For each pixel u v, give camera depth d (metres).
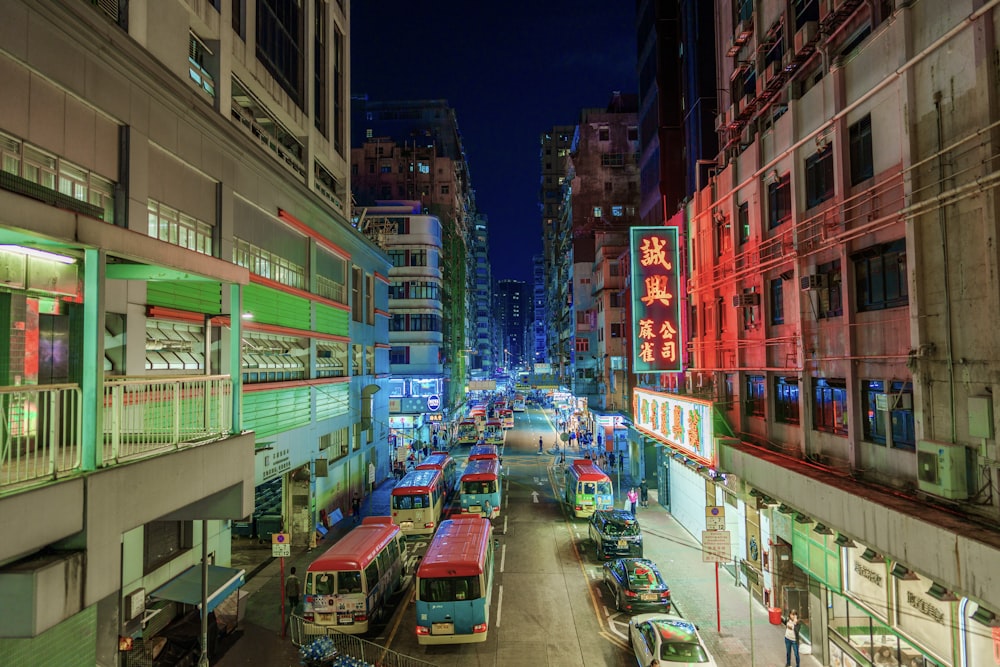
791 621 15.01
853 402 13.93
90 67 11.84
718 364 22.89
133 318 13.93
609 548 23.31
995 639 9.72
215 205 17.58
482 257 135.62
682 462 25.25
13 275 9.47
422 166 76.00
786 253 17.28
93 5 12.66
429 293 58.22
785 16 17.69
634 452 40.16
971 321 10.11
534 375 121.00
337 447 31.52
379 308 41.59
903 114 11.62
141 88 13.53
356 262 35.56
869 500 11.55
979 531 9.16
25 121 10.42
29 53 10.27
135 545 13.80
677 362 25.00
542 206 114.56
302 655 14.62
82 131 11.84
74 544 7.47
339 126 33.94
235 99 22.31
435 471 31.83
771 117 18.44
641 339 25.11
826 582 14.82
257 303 21.14
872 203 13.09
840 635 14.64
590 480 30.56
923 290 11.30
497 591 21.03
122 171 12.99
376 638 17.58
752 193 19.75
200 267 10.37
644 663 14.45
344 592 17.27
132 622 13.71
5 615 6.64
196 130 16.17
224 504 11.67
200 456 10.19
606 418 48.78
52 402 7.55
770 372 18.73
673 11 35.22
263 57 23.16
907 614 11.90
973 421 9.88
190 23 17.56
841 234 13.85
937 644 11.07
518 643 16.89
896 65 12.02
